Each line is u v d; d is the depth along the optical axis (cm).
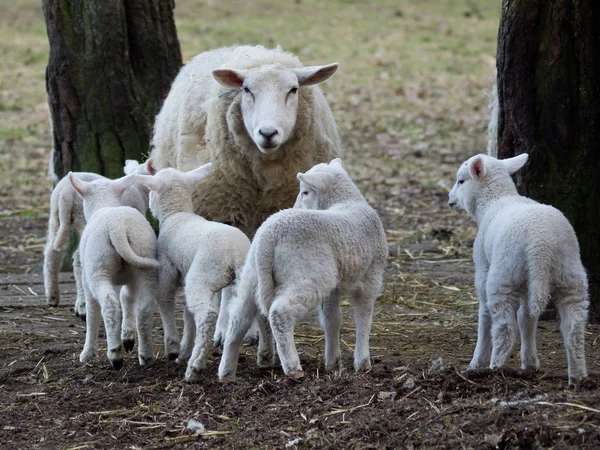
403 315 1144
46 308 1205
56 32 1367
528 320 834
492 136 1212
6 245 1620
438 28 3891
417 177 2036
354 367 852
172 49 1415
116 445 728
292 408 756
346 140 2397
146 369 898
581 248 1064
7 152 2312
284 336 775
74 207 1079
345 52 3450
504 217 799
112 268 880
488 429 671
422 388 762
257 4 4259
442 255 1458
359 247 805
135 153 1371
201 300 828
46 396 838
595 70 1050
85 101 1365
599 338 1000
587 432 650
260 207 1074
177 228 884
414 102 2808
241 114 1023
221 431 736
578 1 1038
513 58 1066
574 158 1064
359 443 682
